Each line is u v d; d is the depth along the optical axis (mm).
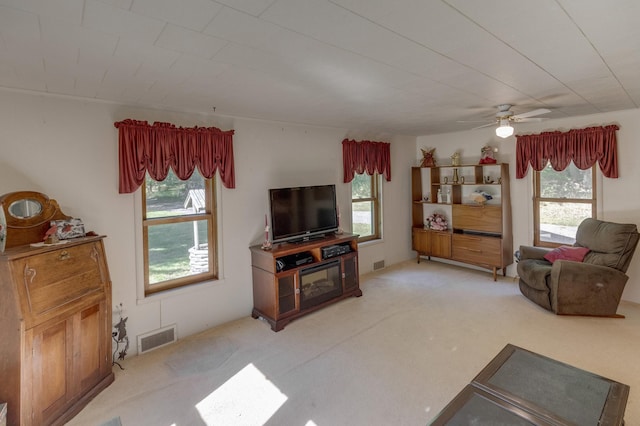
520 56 2090
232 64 2115
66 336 2283
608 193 4164
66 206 2814
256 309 3922
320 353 3055
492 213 5012
